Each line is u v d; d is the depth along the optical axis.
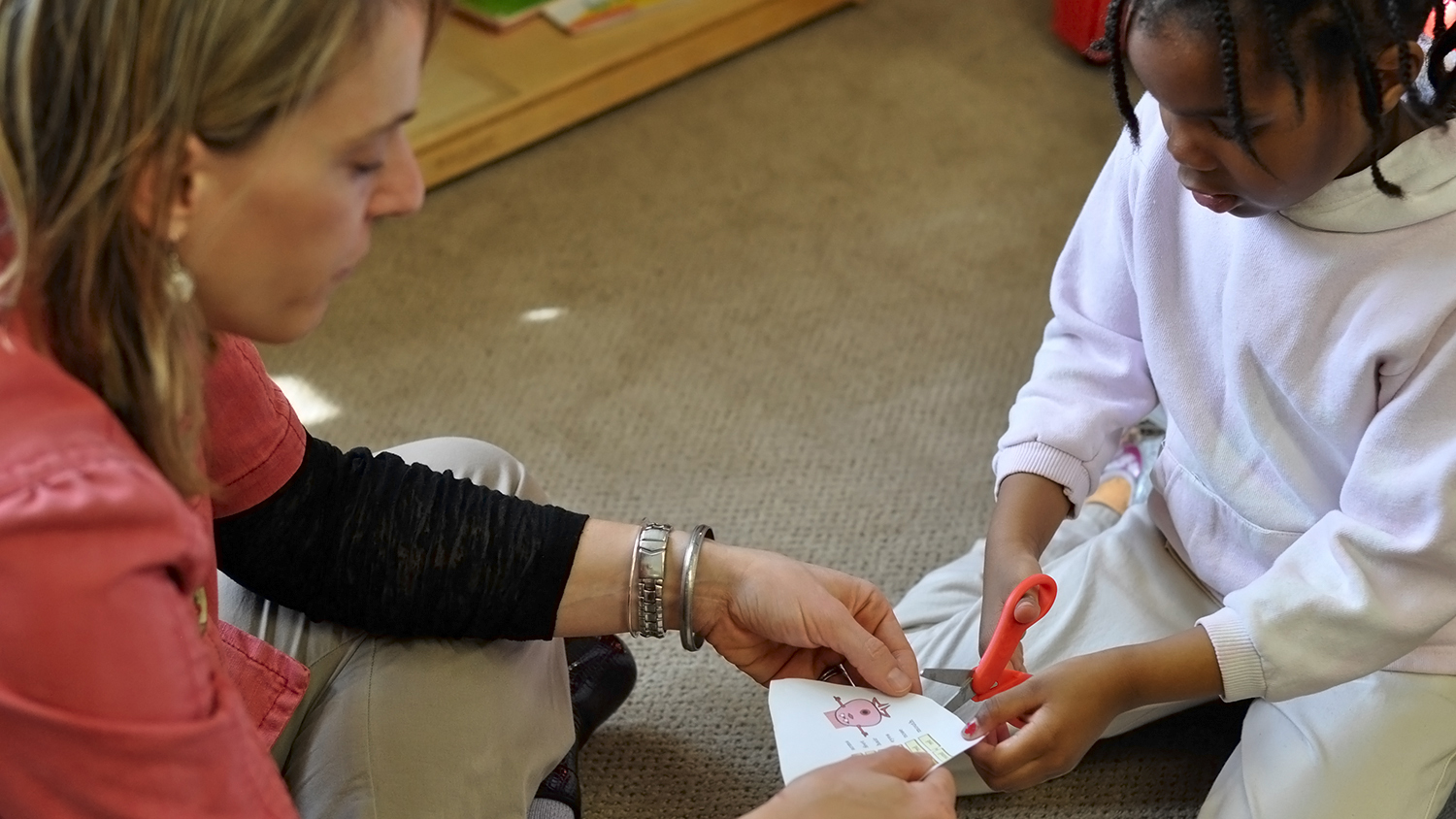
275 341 0.64
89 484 0.51
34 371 0.52
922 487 1.42
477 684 0.86
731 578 0.91
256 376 0.80
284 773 0.82
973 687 0.91
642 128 2.02
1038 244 1.78
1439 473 0.83
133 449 0.55
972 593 1.19
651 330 1.65
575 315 1.67
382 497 0.86
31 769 0.54
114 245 0.53
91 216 0.51
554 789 0.94
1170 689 0.93
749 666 0.94
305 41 0.51
